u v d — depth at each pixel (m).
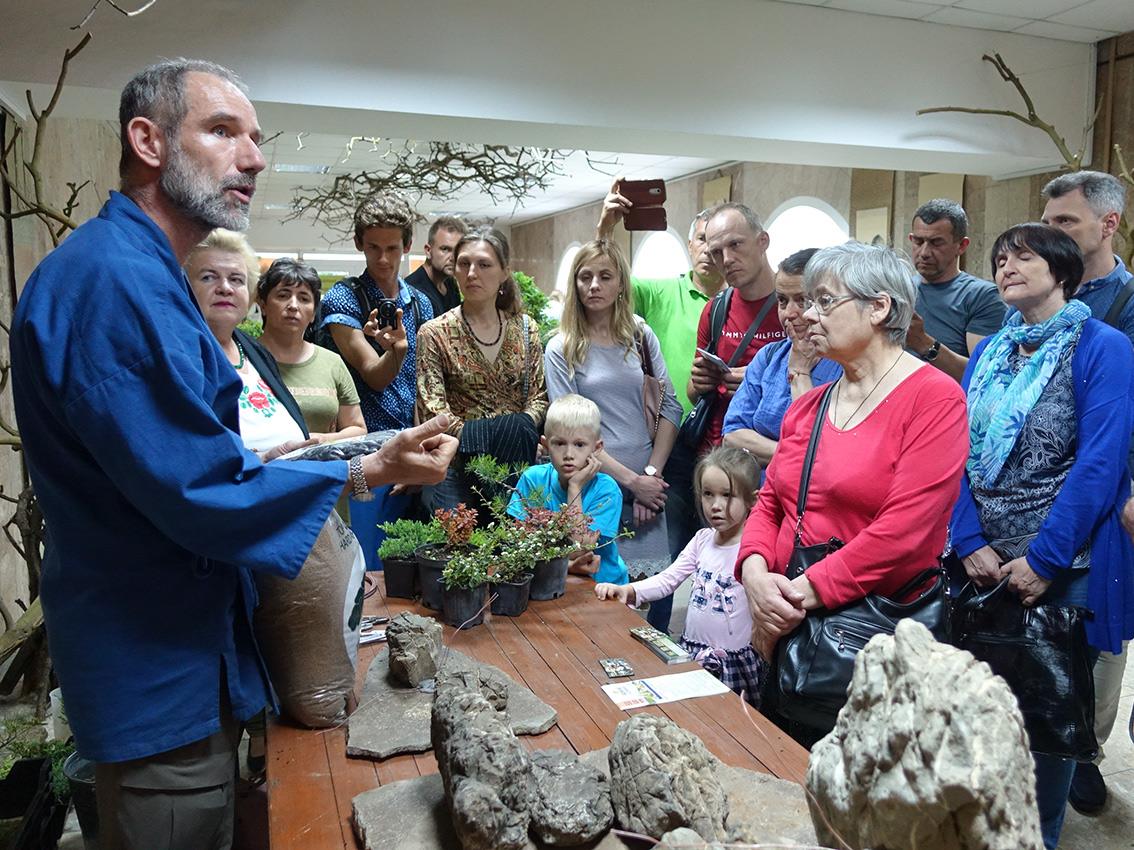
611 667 1.89
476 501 2.93
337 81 3.70
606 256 3.02
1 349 3.72
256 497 1.34
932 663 0.84
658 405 3.22
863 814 0.85
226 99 1.42
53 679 3.20
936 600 1.81
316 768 1.50
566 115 4.02
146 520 1.38
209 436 1.30
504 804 1.19
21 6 3.32
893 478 1.83
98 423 1.25
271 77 3.62
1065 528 2.13
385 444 1.49
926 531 1.78
